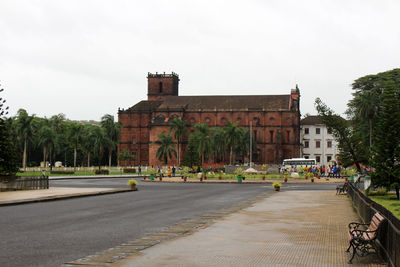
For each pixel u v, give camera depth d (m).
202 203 26.39
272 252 11.29
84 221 17.78
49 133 103.44
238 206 23.94
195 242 12.73
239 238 13.42
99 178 70.75
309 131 150.50
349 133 43.94
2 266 9.77
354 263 10.12
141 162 150.00
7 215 19.78
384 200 30.34
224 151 130.00
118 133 117.75
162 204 25.67
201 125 107.81
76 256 10.86
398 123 31.77
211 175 74.62
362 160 43.31
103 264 9.91
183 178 64.44
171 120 128.38
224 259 10.42
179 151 139.25
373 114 87.94
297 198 30.03
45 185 39.03
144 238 13.45
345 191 38.09
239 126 143.25
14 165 40.59
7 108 40.66
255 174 83.06
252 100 147.50
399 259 8.20
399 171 30.92
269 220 17.77
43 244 12.55
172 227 15.90
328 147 148.38
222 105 148.00
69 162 144.62
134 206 24.36
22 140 103.94
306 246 12.13
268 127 141.25
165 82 159.00
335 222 17.16
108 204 25.52
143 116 151.00
